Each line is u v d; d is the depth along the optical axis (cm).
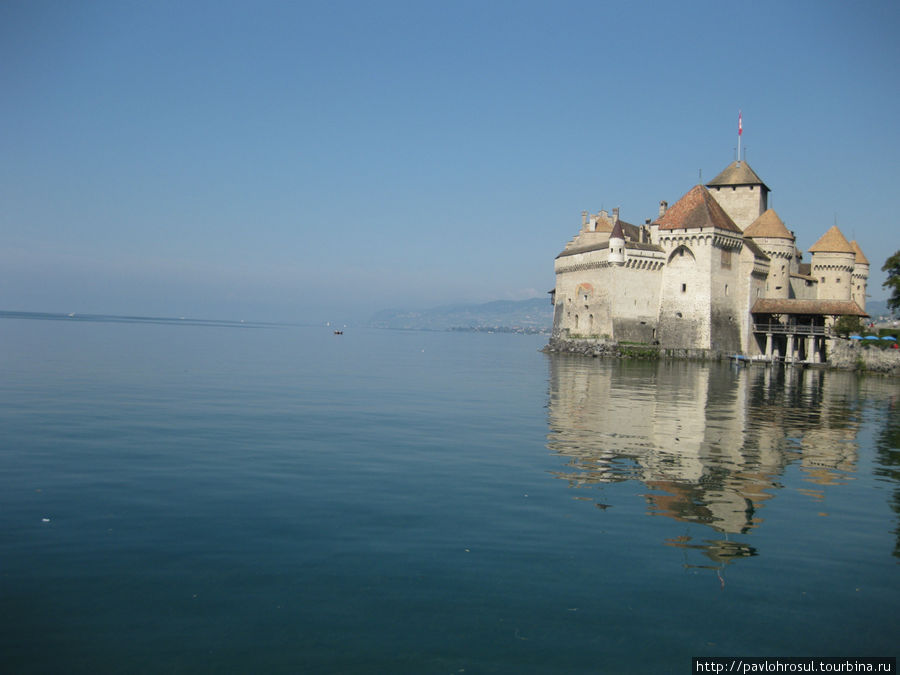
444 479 2034
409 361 8800
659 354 9669
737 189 10731
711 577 1342
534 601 1216
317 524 1590
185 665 993
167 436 2672
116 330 18475
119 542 1450
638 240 10744
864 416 3766
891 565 1436
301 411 3484
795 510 1811
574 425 3141
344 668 996
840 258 10762
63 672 966
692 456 2462
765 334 9931
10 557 1353
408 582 1277
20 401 3578
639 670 1013
